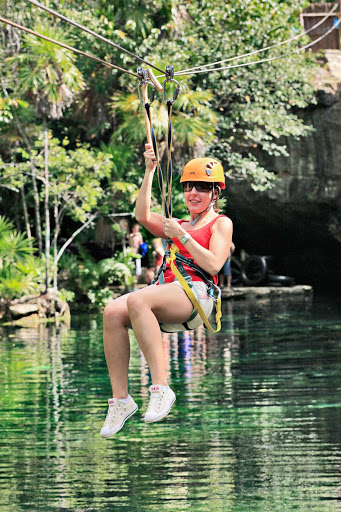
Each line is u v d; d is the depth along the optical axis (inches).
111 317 185.6
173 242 191.2
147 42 975.6
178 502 256.7
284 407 388.8
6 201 1051.9
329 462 296.8
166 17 1018.1
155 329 178.1
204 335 673.6
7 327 764.6
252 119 1056.2
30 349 601.9
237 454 311.3
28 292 851.4
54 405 403.5
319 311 864.9
